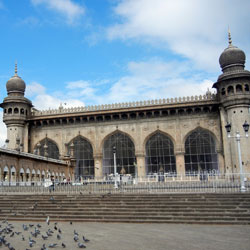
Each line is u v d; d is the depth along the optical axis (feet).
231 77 100.83
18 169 80.84
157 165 112.78
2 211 44.55
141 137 114.32
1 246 25.02
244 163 95.76
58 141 121.08
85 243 26.37
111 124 117.70
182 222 36.94
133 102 115.34
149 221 37.68
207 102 108.68
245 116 99.50
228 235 29.45
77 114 118.01
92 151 118.93
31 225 34.91
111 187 64.64
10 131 117.80
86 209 42.68
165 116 114.21
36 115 122.42
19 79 123.85
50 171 99.66
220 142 108.17
